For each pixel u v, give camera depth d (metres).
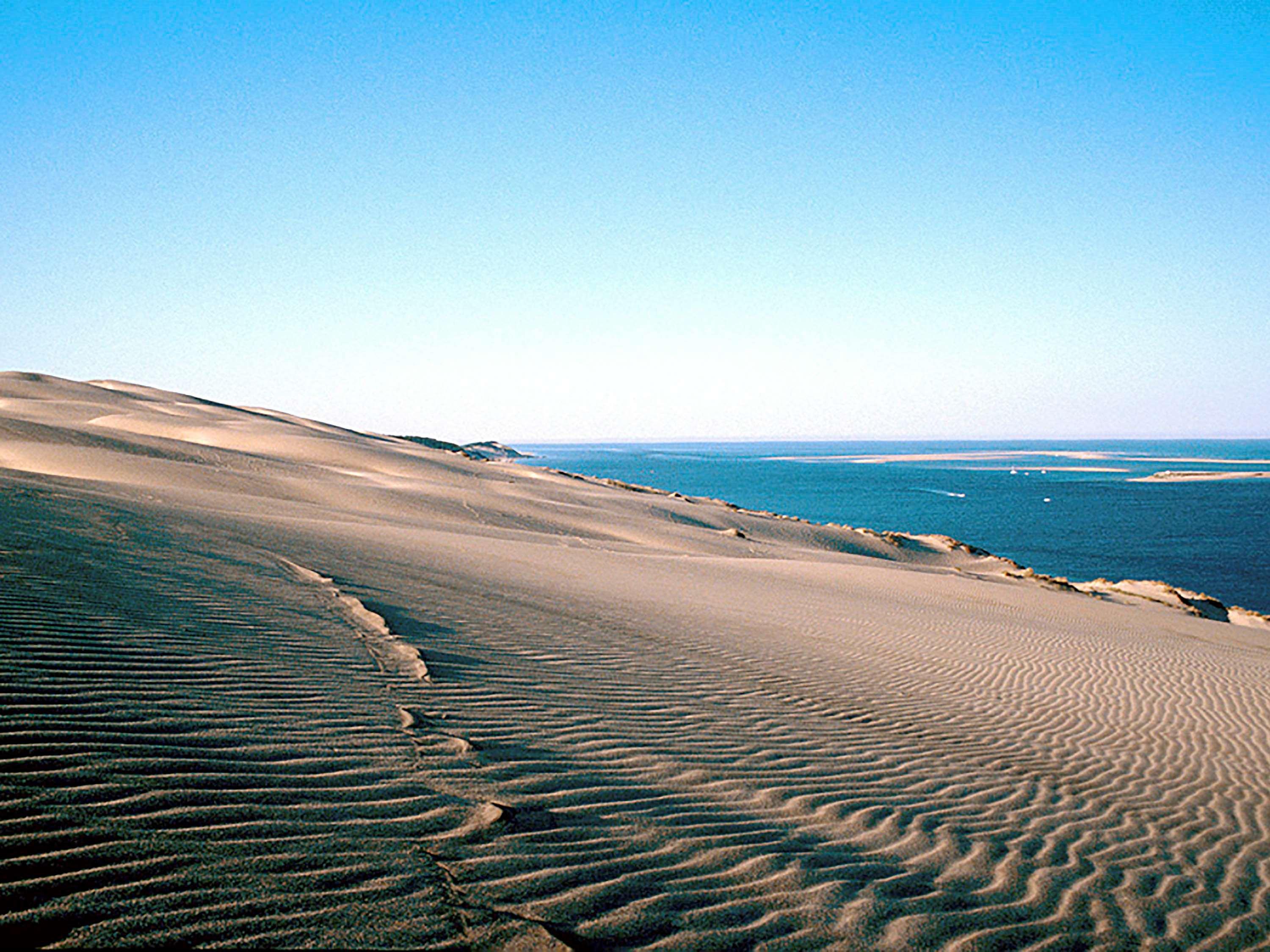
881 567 29.39
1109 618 19.53
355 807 3.29
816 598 16.06
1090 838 4.82
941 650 11.70
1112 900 3.88
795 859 3.62
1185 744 8.04
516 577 12.75
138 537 9.27
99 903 2.29
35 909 2.21
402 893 2.67
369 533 15.60
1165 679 11.51
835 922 3.07
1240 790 6.61
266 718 4.14
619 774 4.40
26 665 4.16
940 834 4.39
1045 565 53.44
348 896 2.58
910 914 3.28
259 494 24.86
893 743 6.35
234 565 8.67
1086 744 7.50
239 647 5.42
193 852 2.68
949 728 7.27
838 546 42.72
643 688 6.64
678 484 141.12
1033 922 3.45
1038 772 6.26
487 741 4.51
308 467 34.03
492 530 24.22
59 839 2.59
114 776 3.11
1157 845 4.91
